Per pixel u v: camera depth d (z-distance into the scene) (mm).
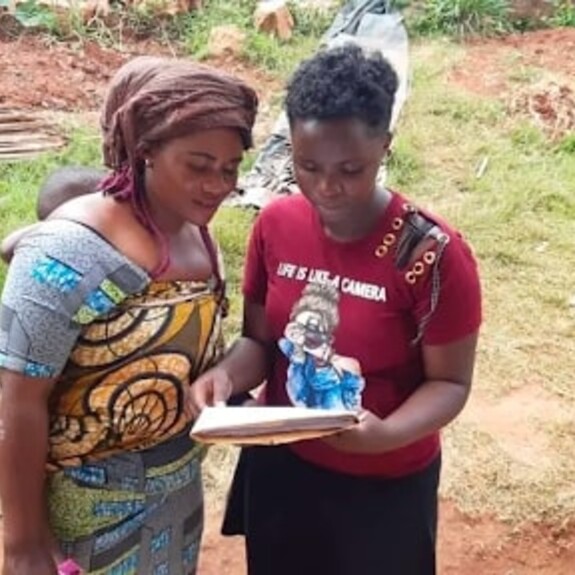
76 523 2188
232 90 1900
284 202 2227
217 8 8180
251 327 2363
